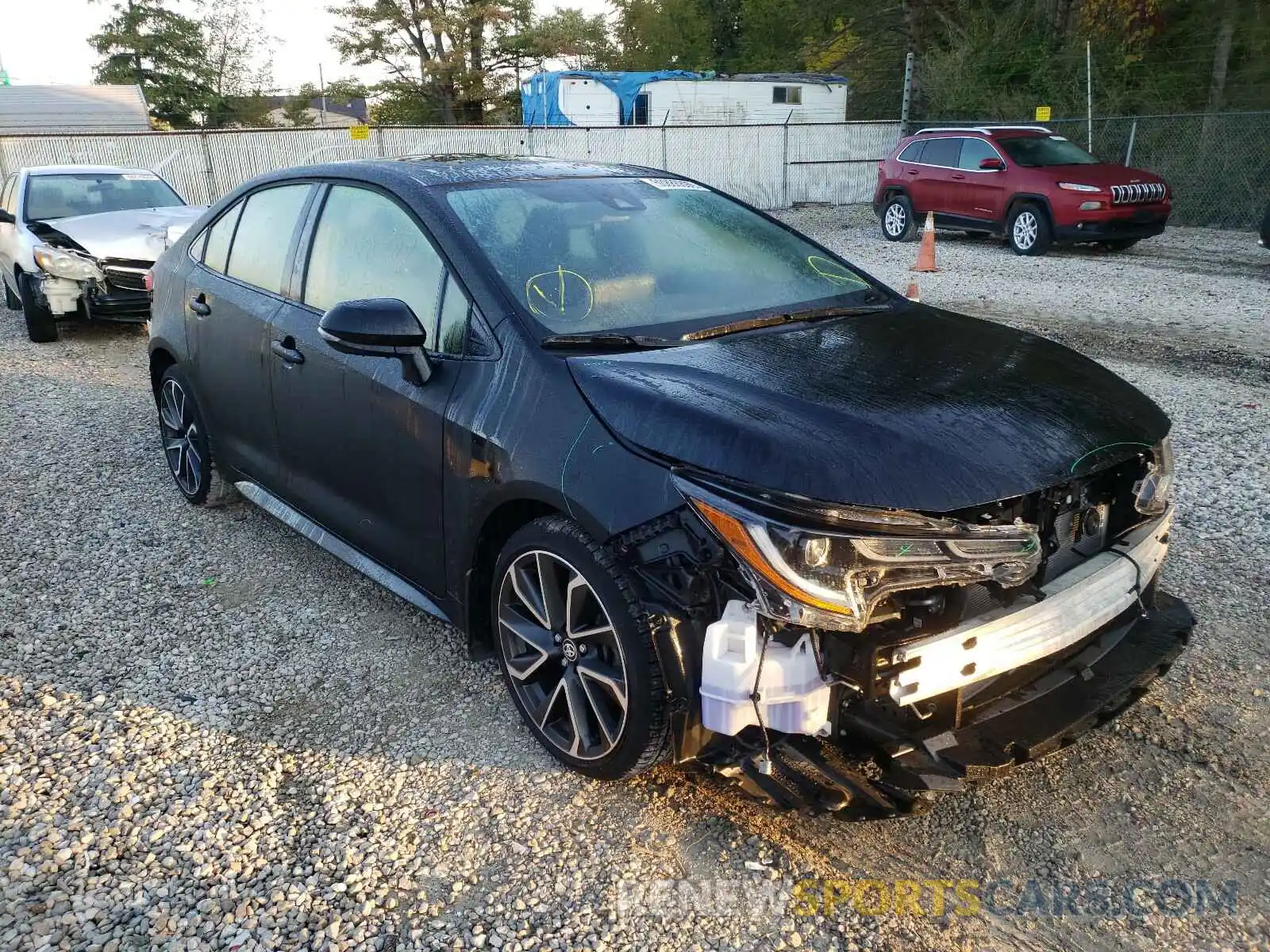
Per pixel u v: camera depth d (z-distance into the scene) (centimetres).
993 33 2400
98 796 292
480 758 308
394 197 355
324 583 433
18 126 3234
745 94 2627
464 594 319
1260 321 910
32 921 245
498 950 236
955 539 228
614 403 265
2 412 718
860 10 3141
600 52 4900
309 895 253
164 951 236
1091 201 1330
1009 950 234
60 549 471
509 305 306
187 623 399
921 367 288
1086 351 815
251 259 436
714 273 351
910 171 1597
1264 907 244
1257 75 1992
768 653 230
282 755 312
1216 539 447
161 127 4441
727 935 239
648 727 257
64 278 919
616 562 260
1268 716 317
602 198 371
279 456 417
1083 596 258
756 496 228
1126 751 303
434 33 4147
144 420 695
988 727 250
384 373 337
